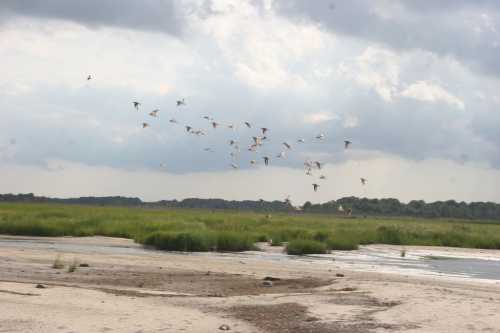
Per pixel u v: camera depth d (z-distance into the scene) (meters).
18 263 27.27
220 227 54.28
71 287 20.50
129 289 21.28
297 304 17.55
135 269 26.95
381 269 31.95
